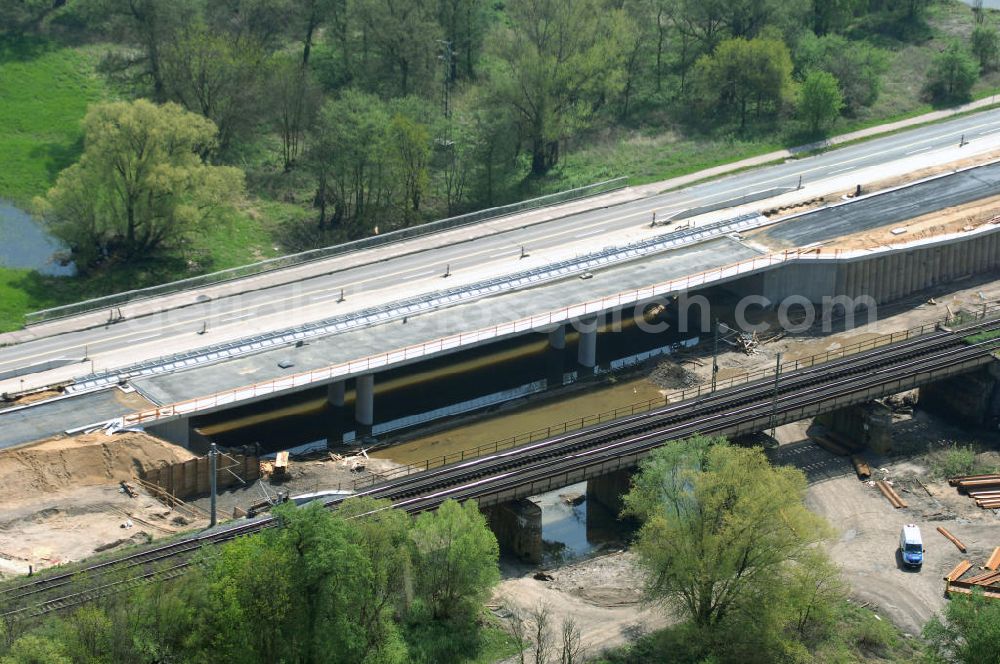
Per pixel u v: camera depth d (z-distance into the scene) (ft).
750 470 409.90
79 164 650.02
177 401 501.56
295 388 515.09
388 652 371.35
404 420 549.13
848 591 424.05
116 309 581.94
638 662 401.29
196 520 453.58
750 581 402.93
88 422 485.56
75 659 345.31
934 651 381.19
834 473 510.58
